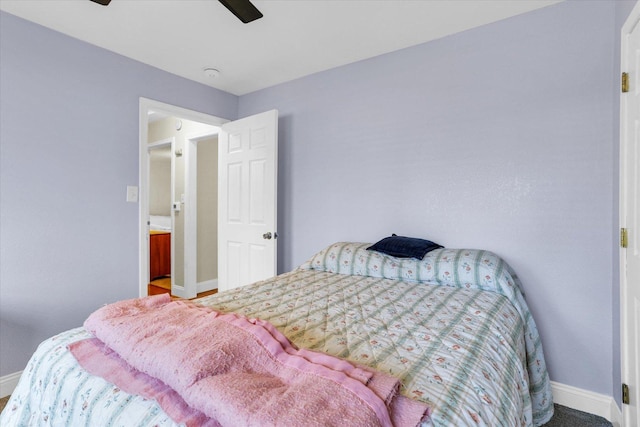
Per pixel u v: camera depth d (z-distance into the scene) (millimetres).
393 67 2330
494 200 1984
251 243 2848
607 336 1699
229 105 3148
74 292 2146
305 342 1052
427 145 2205
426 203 2215
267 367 827
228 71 2654
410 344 1034
